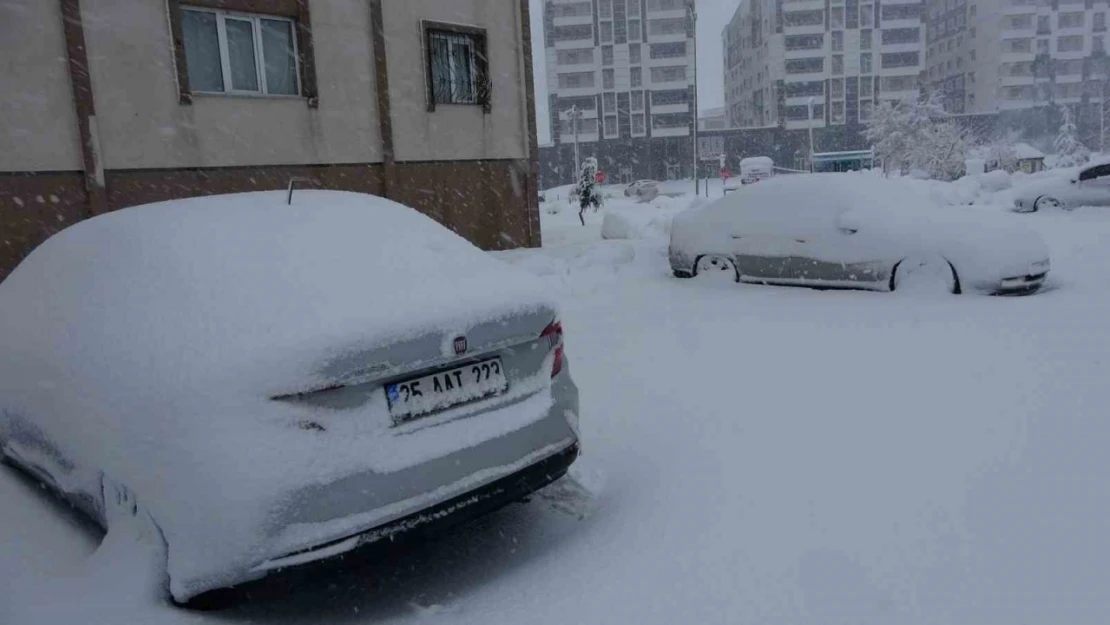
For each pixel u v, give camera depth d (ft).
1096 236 40.04
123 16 36.78
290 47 43.42
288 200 11.76
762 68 315.37
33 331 11.09
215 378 8.16
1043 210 56.85
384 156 46.62
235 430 8.00
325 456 8.24
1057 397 15.34
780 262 29.76
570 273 34.94
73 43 35.22
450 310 9.33
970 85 312.09
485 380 9.75
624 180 301.02
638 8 292.61
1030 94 288.92
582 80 297.94
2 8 33.45
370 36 45.68
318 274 9.75
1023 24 285.84
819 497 11.55
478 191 52.01
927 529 10.43
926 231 26.68
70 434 9.67
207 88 40.50
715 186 237.66
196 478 8.03
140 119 37.68
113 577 8.66
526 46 53.42
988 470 12.17
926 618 8.53
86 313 10.26
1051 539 10.02
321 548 8.14
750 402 16.21
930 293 26.27
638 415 15.79
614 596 9.28
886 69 290.15
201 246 10.14
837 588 9.16
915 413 14.93
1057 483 11.58
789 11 288.30
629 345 22.02
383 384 8.80
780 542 10.29
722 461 13.14
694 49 293.84
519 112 53.72
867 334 21.52
